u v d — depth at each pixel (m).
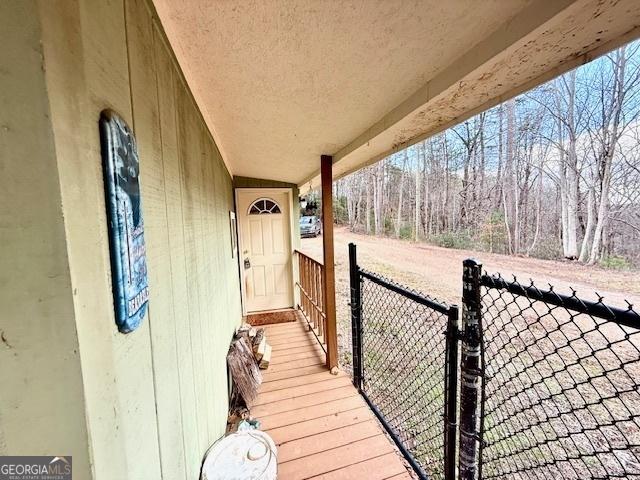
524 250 9.66
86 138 0.42
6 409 0.35
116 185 0.50
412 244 12.71
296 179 4.18
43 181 0.34
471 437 1.11
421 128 1.54
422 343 3.00
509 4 0.72
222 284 2.26
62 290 0.36
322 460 1.62
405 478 1.51
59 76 0.36
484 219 11.10
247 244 4.31
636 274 6.30
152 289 0.73
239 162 3.22
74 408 0.37
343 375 2.51
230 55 1.03
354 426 1.89
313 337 3.34
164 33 0.87
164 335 0.82
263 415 2.01
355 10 0.78
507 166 10.26
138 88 0.69
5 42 0.32
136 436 0.58
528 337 3.33
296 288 4.40
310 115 1.60
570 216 8.33
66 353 0.37
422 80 1.16
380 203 16.41
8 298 0.34
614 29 0.70
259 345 2.76
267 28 0.87
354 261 2.16
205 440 1.35
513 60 0.85
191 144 1.32
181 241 1.08
